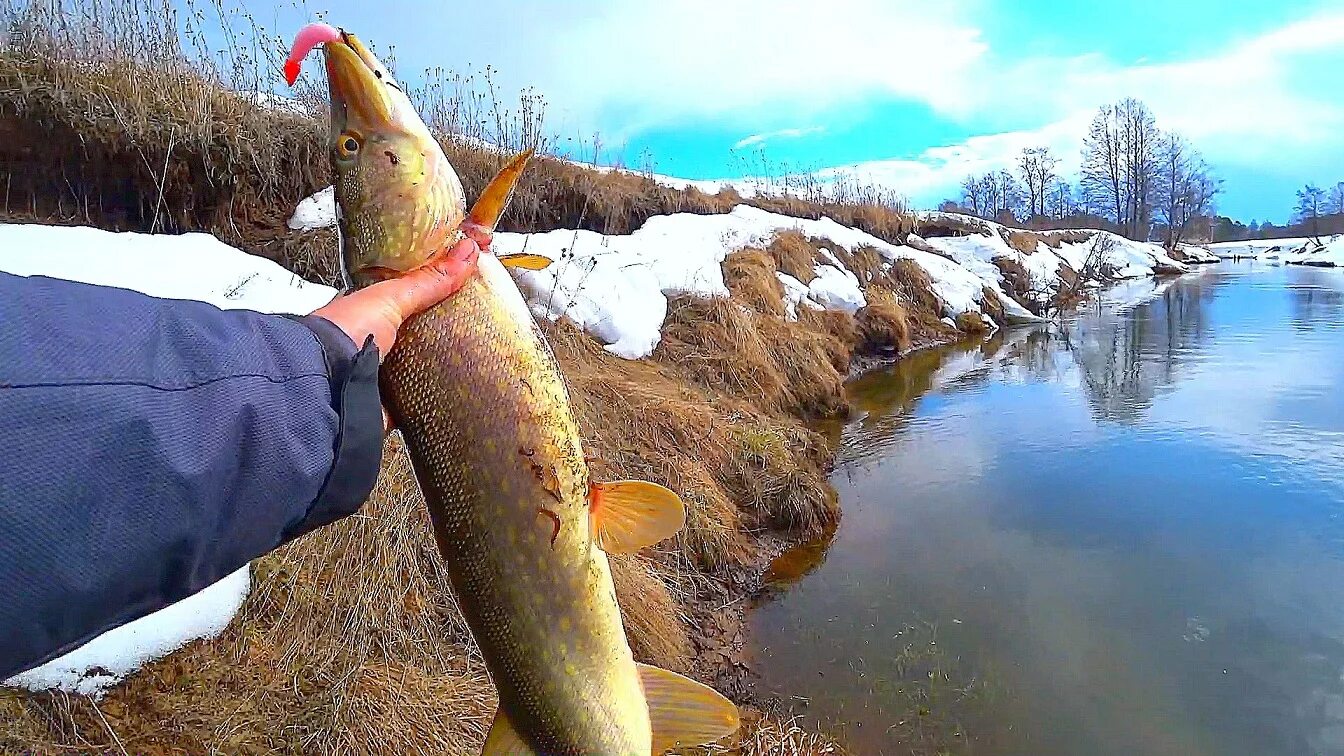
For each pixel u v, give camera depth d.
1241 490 2.13
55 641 0.29
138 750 0.88
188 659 0.98
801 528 1.89
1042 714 1.27
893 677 1.36
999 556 1.79
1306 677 1.34
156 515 0.30
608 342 2.38
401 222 0.46
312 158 2.19
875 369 3.60
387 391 0.47
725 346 2.67
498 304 0.49
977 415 2.87
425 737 1.00
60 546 0.28
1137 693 1.31
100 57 1.98
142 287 1.49
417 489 1.26
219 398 0.33
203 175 1.98
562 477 0.51
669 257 2.95
